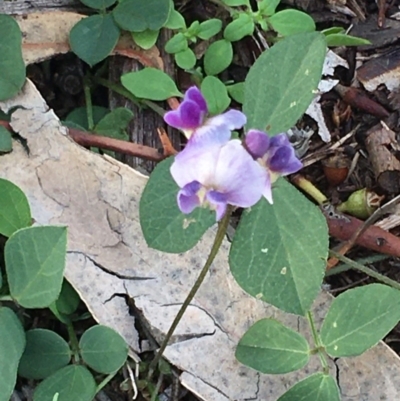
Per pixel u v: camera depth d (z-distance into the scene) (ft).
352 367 0.45
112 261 0.46
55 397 0.42
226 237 0.47
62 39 0.49
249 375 0.45
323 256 0.42
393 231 0.50
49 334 0.44
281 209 0.42
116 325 0.46
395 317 0.42
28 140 0.47
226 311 0.46
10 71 0.47
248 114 0.42
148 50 0.50
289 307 0.42
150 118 0.50
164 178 0.43
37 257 0.42
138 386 0.47
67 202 0.46
